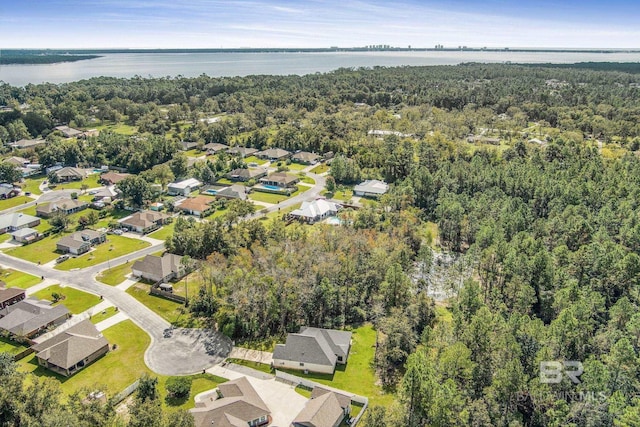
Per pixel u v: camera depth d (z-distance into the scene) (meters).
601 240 92.62
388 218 110.69
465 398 53.19
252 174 159.88
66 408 45.44
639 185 121.75
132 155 168.38
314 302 77.50
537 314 78.06
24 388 54.94
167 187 146.62
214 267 82.38
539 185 122.62
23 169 163.62
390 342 66.38
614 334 63.47
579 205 109.19
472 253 92.31
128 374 63.34
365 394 60.41
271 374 64.50
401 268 80.88
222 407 53.53
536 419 53.53
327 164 178.00
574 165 139.88
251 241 96.62
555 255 87.94
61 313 76.25
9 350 69.19
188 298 82.75
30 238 109.94
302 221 122.38
